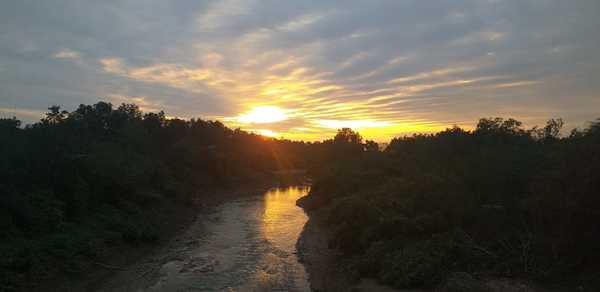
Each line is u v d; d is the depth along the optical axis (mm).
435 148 40875
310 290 21266
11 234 21859
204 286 21750
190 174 66188
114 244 26422
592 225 15711
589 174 15867
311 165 111250
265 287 21688
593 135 17812
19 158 28531
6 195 23219
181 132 83312
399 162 47375
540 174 20453
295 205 52688
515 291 15172
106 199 33438
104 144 44406
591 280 14508
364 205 27031
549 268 16016
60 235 23625
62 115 52219
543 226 18391
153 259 26531
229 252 28656
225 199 58812
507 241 18312
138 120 73062
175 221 37656
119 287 21250
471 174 25406
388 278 18438
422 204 24656
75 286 20219
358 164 54031
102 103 64312
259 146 117250
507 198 21969
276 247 30188
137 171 41000
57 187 27766
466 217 21797
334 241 28125
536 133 35969
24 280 18484
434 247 19312
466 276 16547
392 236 22766
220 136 95688
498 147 31859
